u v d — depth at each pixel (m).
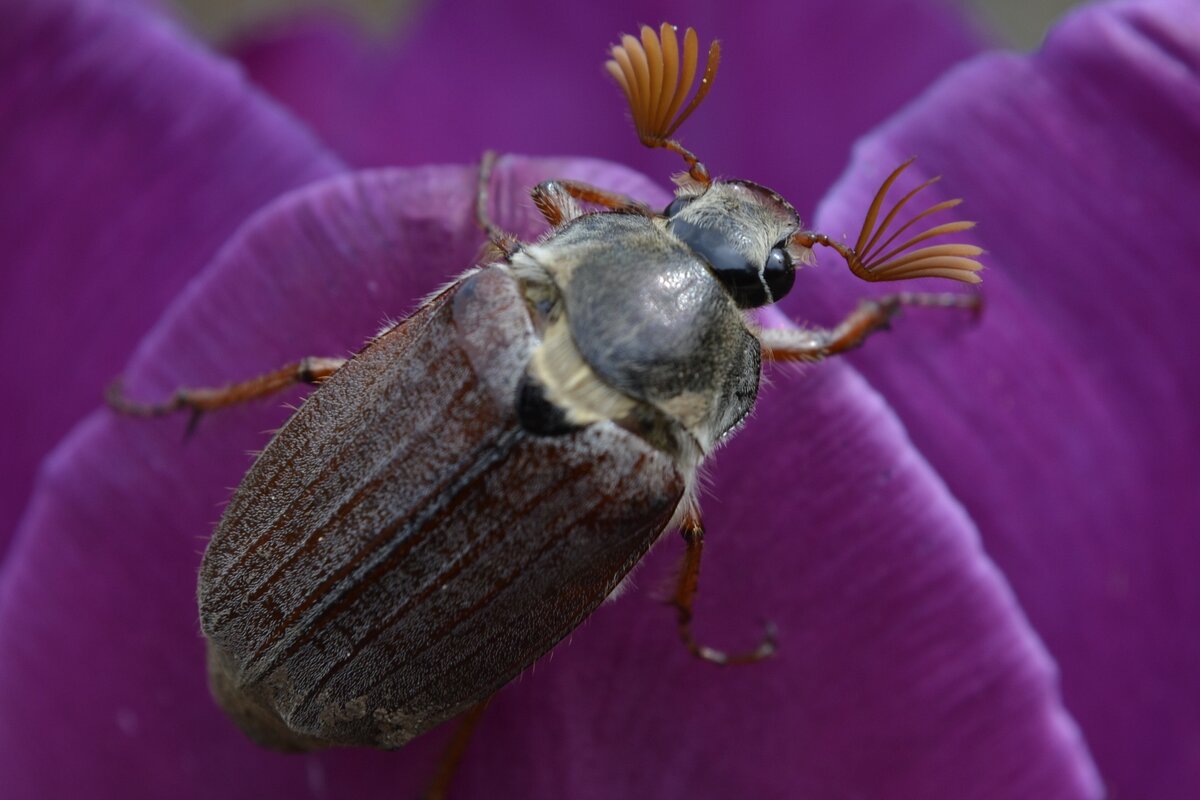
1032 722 0.16
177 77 0.17
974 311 0.16
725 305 0.16
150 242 0.17
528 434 0.16
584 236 0.16
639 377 0.16
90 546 0.16
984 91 0.16
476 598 0.16
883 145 0.16
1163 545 0.16
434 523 0.16
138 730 0.16
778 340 0.16
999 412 0.16
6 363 0.17
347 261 0.16
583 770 0.16
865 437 0.16
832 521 0.16
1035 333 0.16
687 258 0.16
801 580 0.16
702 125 0.19
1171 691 0.16
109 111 0.17
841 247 0.16
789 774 0.16
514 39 0.19
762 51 0.19
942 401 0.16
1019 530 0.16
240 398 0.16
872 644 0.16
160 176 0.17
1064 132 0.16
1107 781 0.16
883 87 0.19
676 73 0.16
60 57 0.17
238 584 0.16
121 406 0.16
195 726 0.16
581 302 0.16
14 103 0.17
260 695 0.16
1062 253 0.16
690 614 0.16
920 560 0.16
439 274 0.16
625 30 0.19
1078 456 0.16
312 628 0.16
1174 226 0.16
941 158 0.16
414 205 0.16
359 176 0.16
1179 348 0.16
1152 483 0.16
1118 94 0.16
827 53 0.19
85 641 0.16
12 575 0.16
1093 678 0.16
